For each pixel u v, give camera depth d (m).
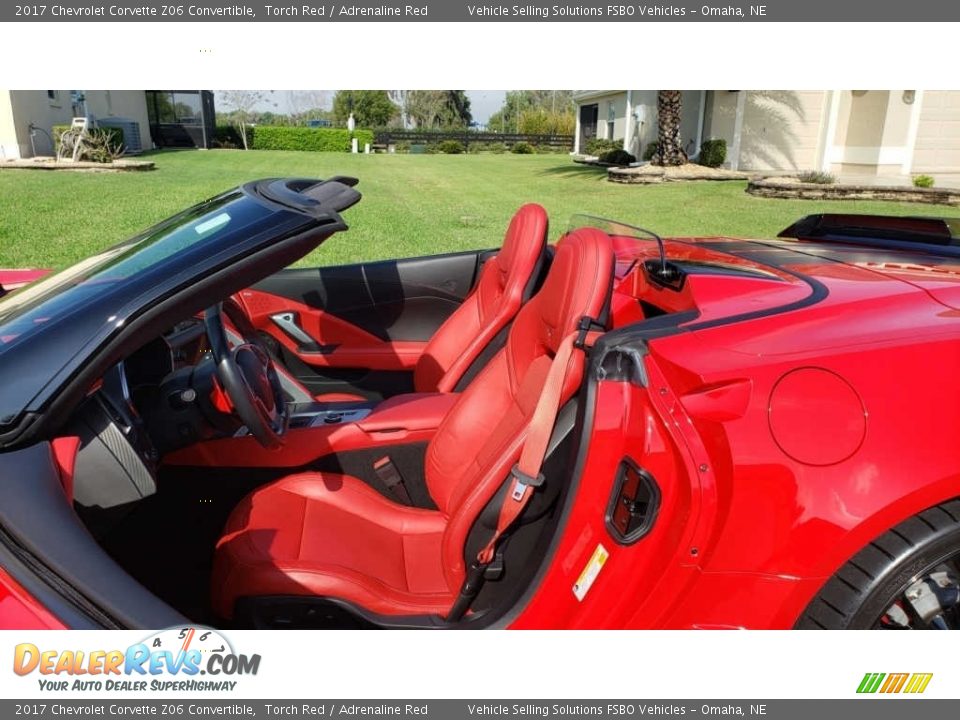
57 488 1.41
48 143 20.66
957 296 1.78
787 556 1.50
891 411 1.50
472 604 1.91
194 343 2.31
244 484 2.36
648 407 1.60
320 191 1.94
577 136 38.34
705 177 18.86
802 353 1.58
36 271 3.44
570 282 1.91
